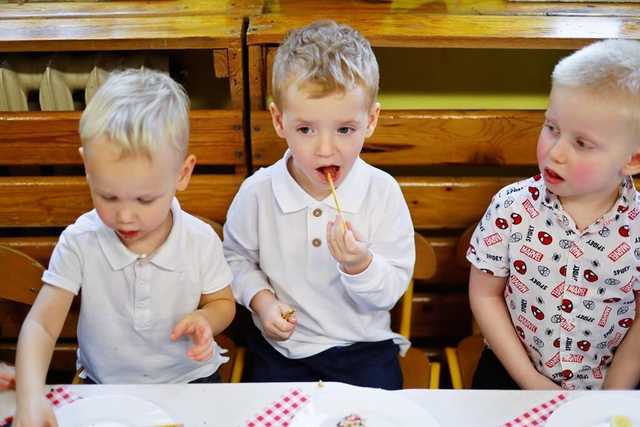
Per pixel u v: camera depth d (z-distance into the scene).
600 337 1.42
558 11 1.75
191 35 1.60
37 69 1.76
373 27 1.64
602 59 1.17
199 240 1.33
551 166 1.24
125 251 1.26
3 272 1.51
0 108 1.75
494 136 1.71
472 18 1.70
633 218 1.30
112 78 1.18
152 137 1.10
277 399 1.12
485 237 1.41
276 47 1.64
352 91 1.25
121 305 1.32
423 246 1.60
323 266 1.45
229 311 1.36
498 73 1.99
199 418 1.08
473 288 1.49
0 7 1.77
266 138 1.69
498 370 1.55
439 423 1.08
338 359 1.50
